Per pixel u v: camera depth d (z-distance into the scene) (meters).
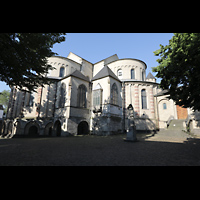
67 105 22.19
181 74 7.83
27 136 24.42
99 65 35.06
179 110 28.38
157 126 26.33
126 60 31.45
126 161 5.82
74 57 36.00
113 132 22.23
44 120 24.59
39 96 25.70
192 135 16.72
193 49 6.79
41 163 5.48
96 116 23.73
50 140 14.91
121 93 27.12
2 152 7.76
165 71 8.50
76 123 22.25
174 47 7.90
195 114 19.92
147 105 27.22
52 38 9.74
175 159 6.14
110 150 8.37
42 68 11.41
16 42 8.89
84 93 25.19
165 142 11.95
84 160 5.97
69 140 14.58
